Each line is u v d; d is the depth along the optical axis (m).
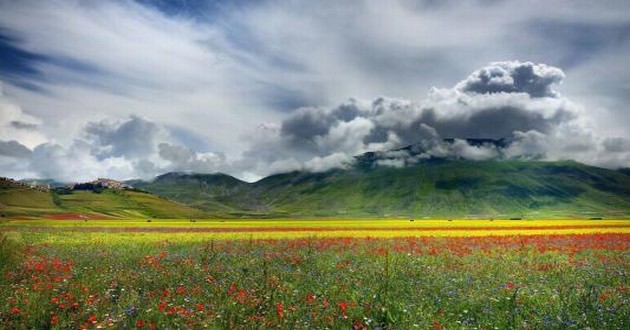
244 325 10.95
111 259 23.16
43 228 64.19
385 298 12.99
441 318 11.73
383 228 73.75
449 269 19.86
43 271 17.81
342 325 11.26
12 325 11.07
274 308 12.13
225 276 17.45
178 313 11.20
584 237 42.34
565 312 12.00
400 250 29.16
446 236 47.09
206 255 23.84
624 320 11.48
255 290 14.13
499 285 15.59
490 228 71.75
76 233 52.66
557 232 58.91
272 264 21.28
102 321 11.02
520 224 92.12
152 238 44.59
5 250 19.19
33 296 13.17
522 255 26.89
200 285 15.53
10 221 99.31
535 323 11.25
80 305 12.59
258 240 39.12
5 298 13.02
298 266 21.03
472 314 12.48
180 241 39.59
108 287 15.11
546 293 14.57
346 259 23.84
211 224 100.06
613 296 13.78
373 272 18.45
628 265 21.41
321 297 13.84
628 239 39.56
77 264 20.92
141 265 19.89
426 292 14.71
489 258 25.11
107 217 188.62
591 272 19.14
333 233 56.34
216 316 11.38
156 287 15.54
